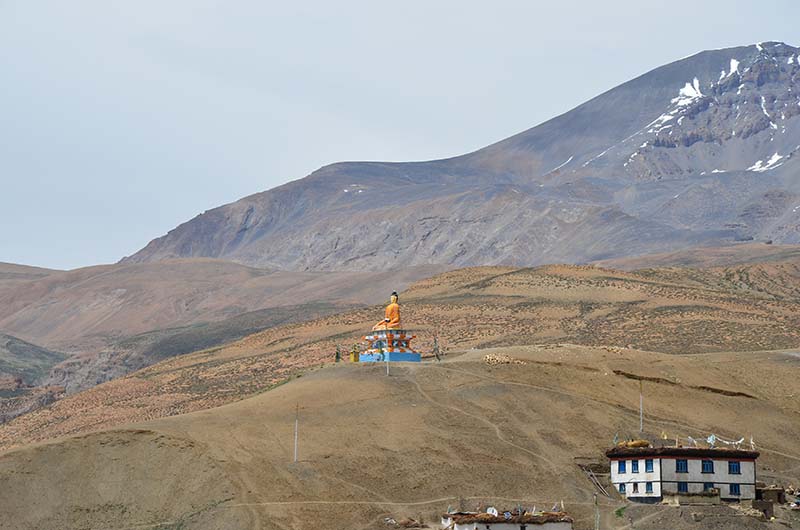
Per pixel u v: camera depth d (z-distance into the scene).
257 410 186.75
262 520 155.88
